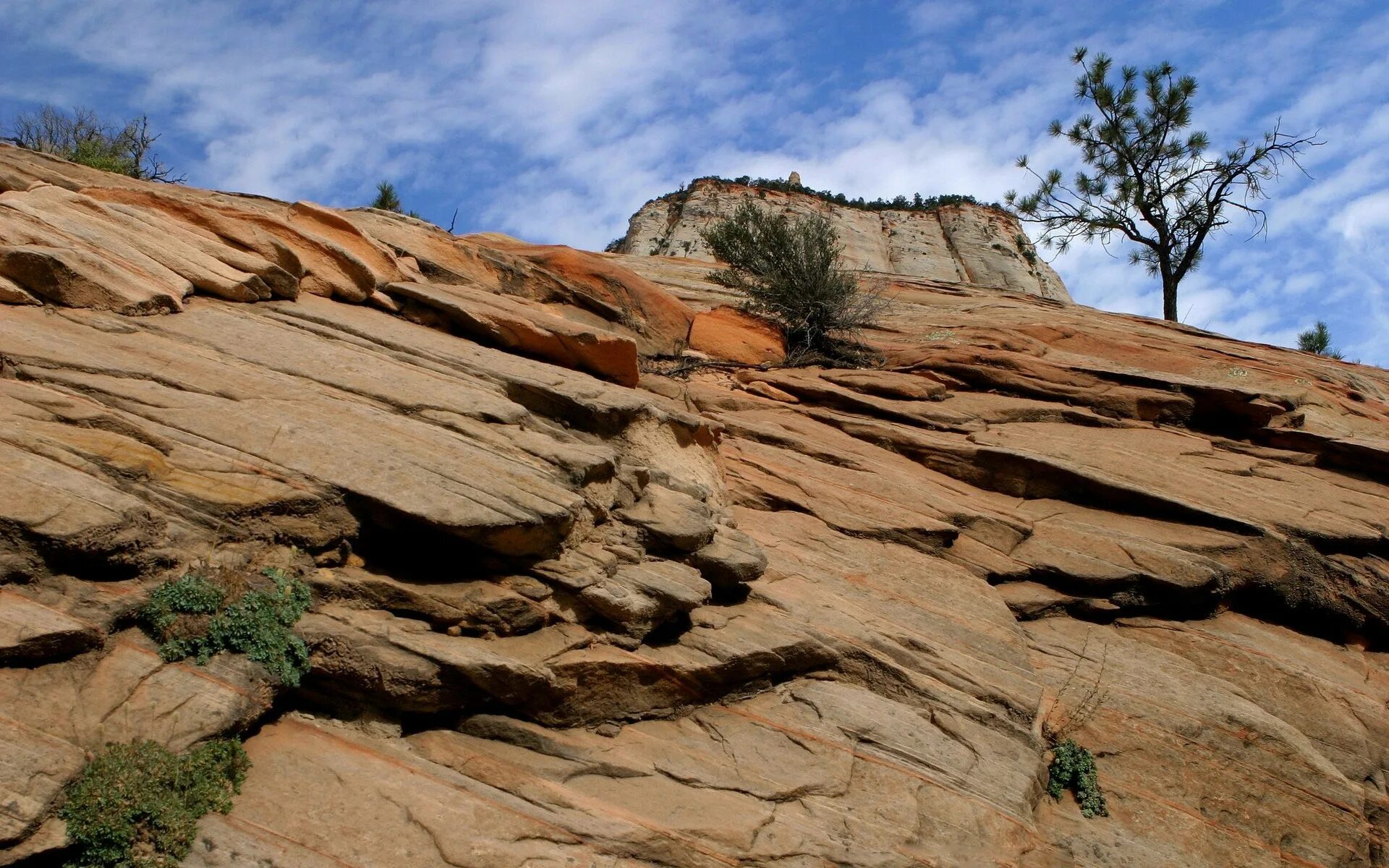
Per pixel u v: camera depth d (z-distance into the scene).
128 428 6.14
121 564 5.32
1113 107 26.14
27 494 5.22
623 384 10.69
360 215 12.52
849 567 9.84
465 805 5.43
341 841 4.95
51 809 4.36
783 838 6.16
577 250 15.02
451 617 6.27
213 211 9.37
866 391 14.43
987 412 14.13
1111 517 11.91
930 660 8.45
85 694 4.86
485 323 10.03
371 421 7.19
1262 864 8.11
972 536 11.10
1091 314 20.70
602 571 7.13
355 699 5.84
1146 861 7.68
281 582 5.82
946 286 22.80
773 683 7.78
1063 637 10.18
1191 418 14.73
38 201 8.28
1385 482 13.66
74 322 7.30
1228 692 9.65
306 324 8.73
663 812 6.03
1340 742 9.55
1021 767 7.70
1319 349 23.50
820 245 17.20
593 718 6.68
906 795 6.97
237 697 5.27
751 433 12.51
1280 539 11.42
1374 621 11.31
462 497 6.51
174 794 4.73
